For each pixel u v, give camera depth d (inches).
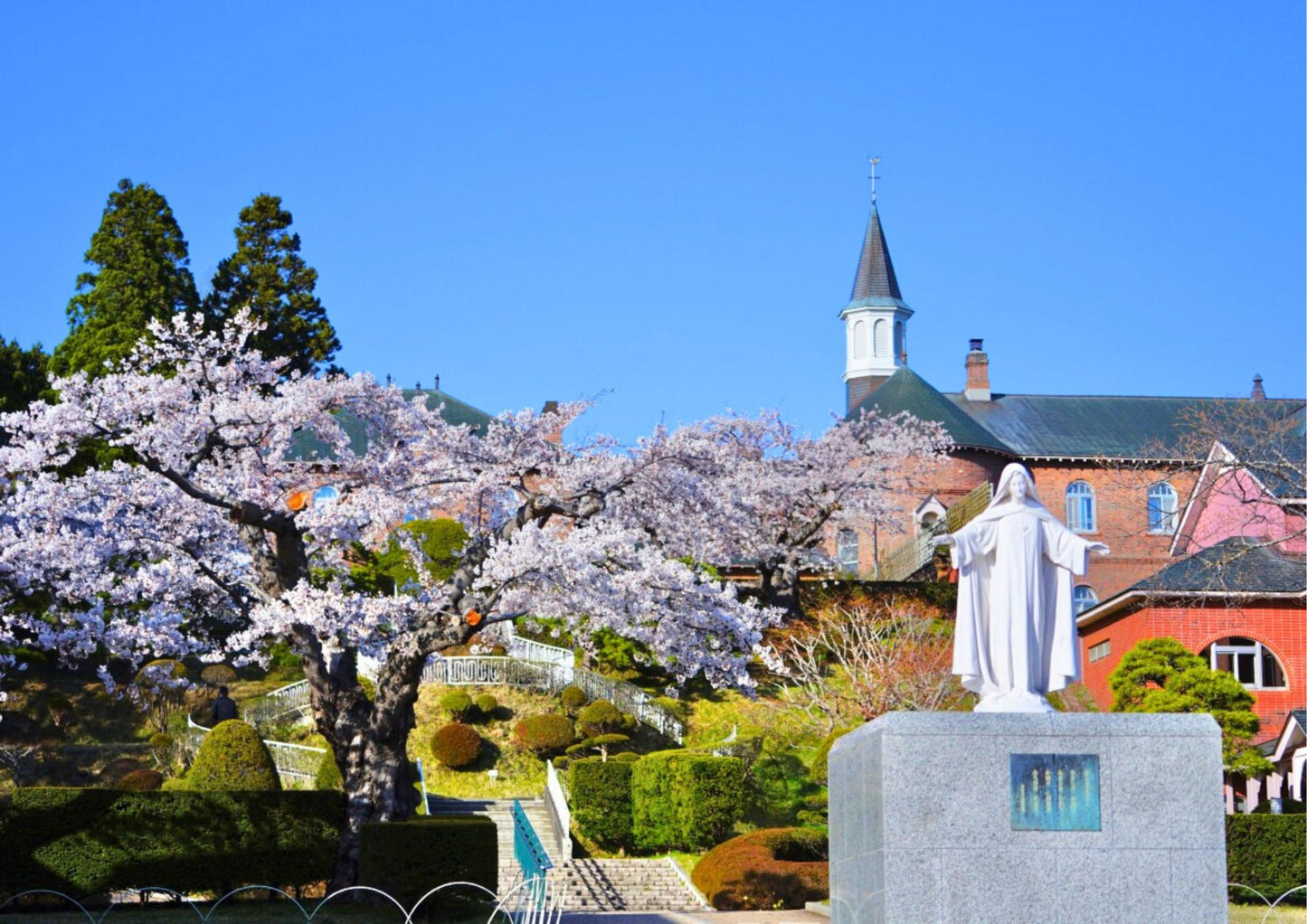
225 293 2694.4
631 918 1164.5
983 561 633.6
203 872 1138.0
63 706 1813.5
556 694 1889.8
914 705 1648.6
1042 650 624.1
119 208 2493.8
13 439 1126.4
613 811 1524.4
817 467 2171.5
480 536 1155.9
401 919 1014.4
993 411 3048.7
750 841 1362.0
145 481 1133.1
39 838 1112.2
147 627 1116.5
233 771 1342.3
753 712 1841.8
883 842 568.7
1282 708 1766.7
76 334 2399.1
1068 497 2910.9
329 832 1166.3
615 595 1113.4
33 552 1064.8
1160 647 1537.9
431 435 1181.1
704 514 1222.3
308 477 1167.0
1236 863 1186.6
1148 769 576.7
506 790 1681.8
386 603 1103.0
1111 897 567.5
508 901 1104.8
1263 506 1902.1
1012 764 573.9
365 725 1117.1
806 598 2137.1
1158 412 3093.0
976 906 564.1
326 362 2689.5
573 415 1213.7
